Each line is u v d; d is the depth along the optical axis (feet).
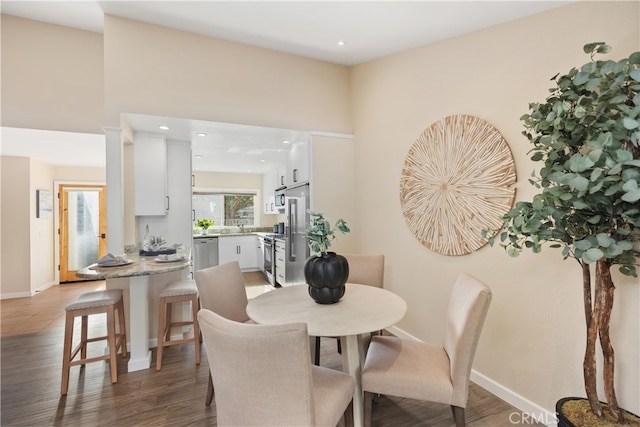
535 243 4.60
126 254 9.86
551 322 5.84
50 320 11.95
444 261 8.12
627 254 4.32
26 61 10.25
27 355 8.98
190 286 8.65
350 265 8.61
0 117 9.95
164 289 8.68
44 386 7.32
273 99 10.31
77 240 18.40
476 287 5.20
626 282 4.89
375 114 10.48
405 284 9.41
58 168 17.78
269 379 3.62
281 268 16.03
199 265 19.40
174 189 11.65
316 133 11.00
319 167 11.12
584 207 4.06
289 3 7.27
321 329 4.92
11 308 13.46
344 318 5.39
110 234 8.50
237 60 9.77
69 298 14.98
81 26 10.61
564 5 5.61
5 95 10.03
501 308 6.73
